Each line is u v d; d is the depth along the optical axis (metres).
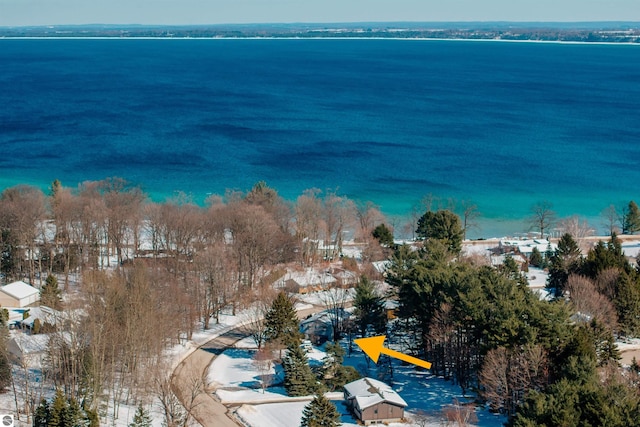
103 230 159.75
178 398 96.94
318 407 88.06
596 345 102.31
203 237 152.75
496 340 93.12
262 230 150.88
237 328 130.50
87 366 94.88
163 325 109.12
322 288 148.00
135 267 122.31
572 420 71.69
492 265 148.38
